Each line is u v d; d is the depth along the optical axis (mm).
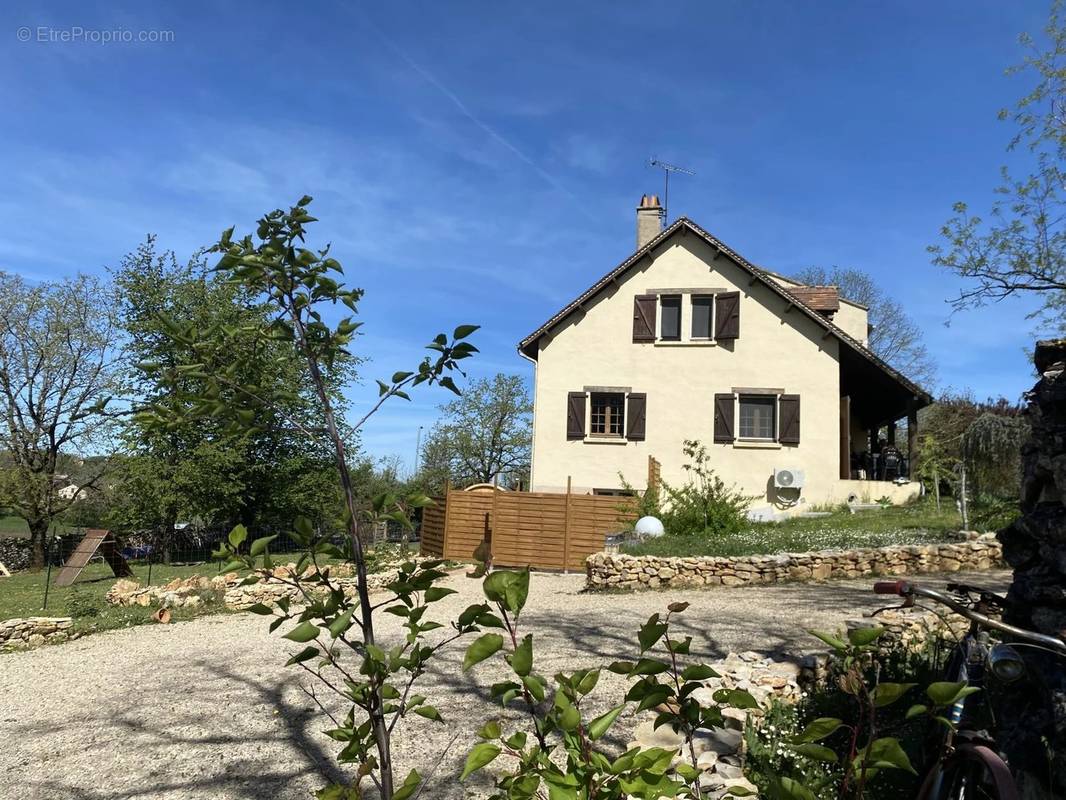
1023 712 3105
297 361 2414
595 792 1509
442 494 17609
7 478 23219
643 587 12094
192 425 2178
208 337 2111
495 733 1688
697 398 20125
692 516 16484
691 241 20688
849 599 9789
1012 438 16547
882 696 1551
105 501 25641
